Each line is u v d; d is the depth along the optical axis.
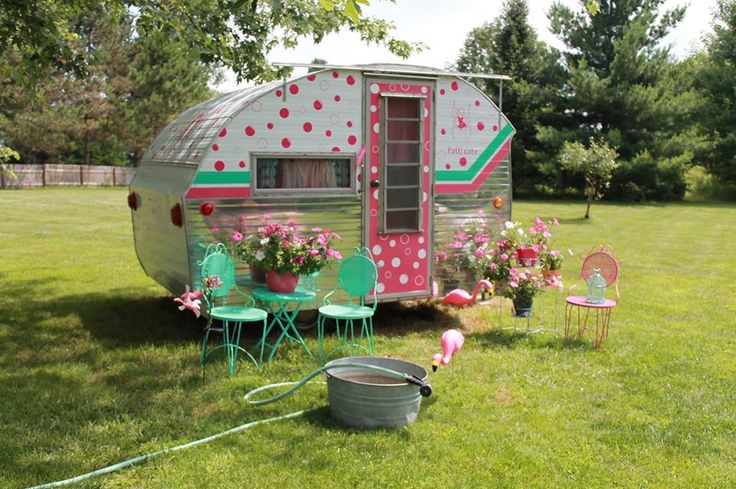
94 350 6.16
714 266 11.90
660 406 5.05
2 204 21.28
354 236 6.84
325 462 3.98
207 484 3.71
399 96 6.88
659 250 13.92
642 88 28.17
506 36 31.61
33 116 28.00
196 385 5.26
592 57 30.42
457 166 7.32
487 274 7.09
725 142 31.45
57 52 7.04
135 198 8.02
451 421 4.65
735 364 6.08
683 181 29.45
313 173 6.62
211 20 6.96
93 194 26.78
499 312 7.89
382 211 6.93
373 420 4.45
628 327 7.40
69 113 28.95
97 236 14.24
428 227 7.22
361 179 6.80
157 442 4.23
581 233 16.94
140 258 8.30
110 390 5.12
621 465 4.08
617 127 29.77
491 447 4.27
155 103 31.67
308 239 6.34
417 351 6.38
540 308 8.23
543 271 7.14
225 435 4.33
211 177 6.15
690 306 8.56
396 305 8.12
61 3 6.88
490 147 7.48
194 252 6.15
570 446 4.32
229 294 6.31
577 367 5.93
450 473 3.91
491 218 7.57
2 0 6.27
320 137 6.58
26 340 6.48
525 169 31.05
